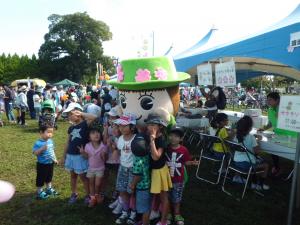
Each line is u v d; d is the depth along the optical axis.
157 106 4.44
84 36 65.75
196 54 7.04
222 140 5.77
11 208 4.85
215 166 6.99
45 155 5.14
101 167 4.67
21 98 13.75
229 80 5.77
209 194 5.51
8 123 14.61
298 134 3.95
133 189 3.93
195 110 10.70
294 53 4.21
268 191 5.71
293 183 4.05
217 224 4.36
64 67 65.25
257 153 5.52
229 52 5.66
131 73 4.42
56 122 14.07
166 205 3.98
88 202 4.92
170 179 3.96
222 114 6.26
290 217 4.11
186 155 4.16
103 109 10.41
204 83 6.86
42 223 4.36
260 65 9.97
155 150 3.70
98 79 30.95
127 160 4.15
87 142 4.72
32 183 6.02
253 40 5.05
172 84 4.48
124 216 4.36
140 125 4.43
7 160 7.65
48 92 16.19
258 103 24.31
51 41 65.25
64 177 6.43
